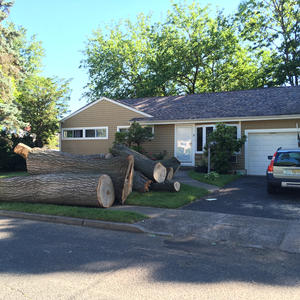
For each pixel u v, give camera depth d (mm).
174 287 3562
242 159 14961
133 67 35312
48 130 21750
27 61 38688
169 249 5020
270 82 28047
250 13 29219
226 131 13891
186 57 31125
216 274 3943
